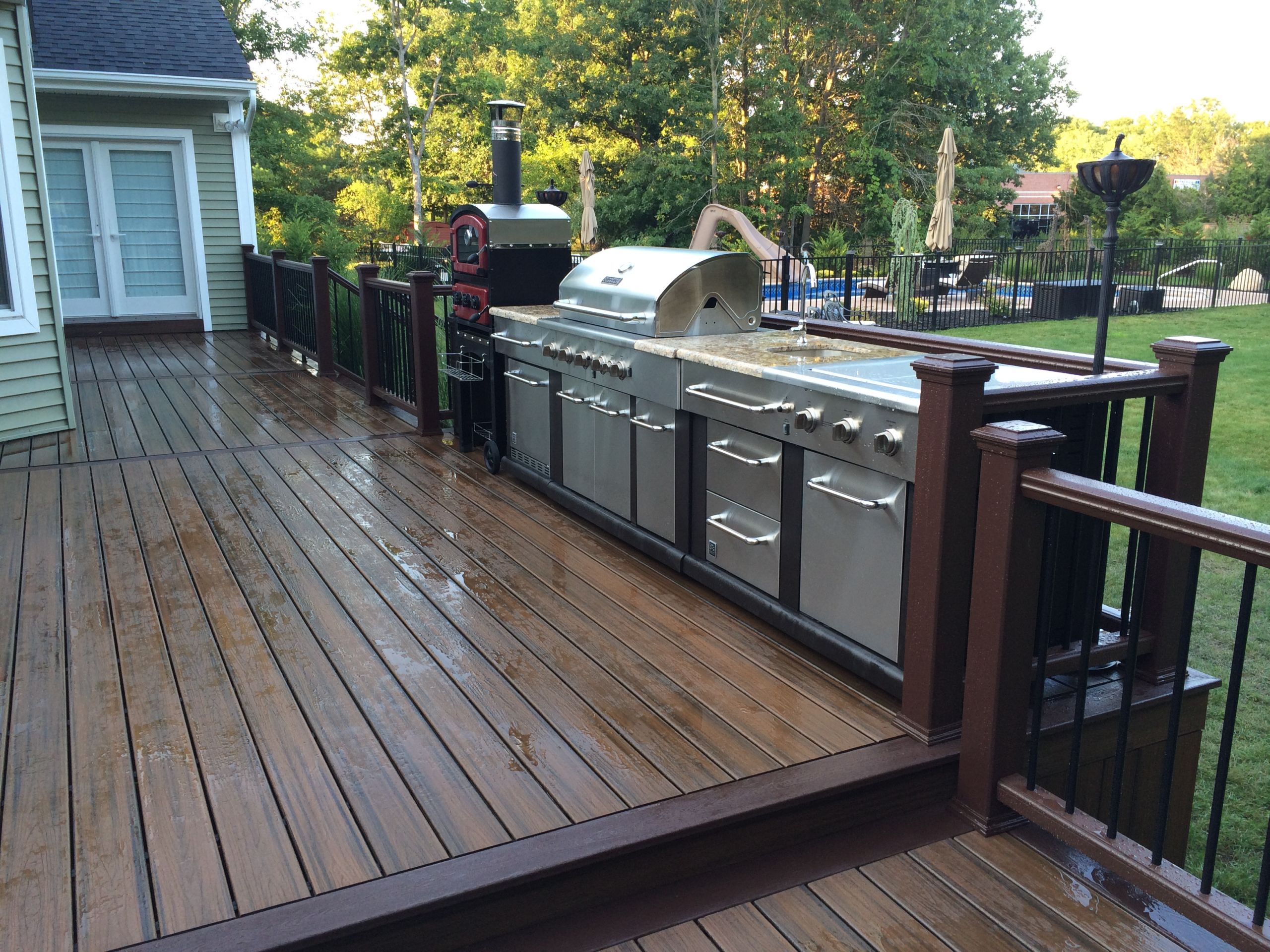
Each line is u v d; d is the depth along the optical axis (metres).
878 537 2.76
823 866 2.25
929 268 14.46
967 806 2.46
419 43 28.64
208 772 2.41
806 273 3.61
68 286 10.52
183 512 4.55
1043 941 1.98
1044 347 11.42
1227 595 5.23
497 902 2.01
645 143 29.16
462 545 4.13
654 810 2.23
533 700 2.79
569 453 4.55
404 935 1.94
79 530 4.30
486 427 5.63
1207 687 2.86
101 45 10.18
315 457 5.62
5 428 5.89
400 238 29.53
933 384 2.40
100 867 2.04
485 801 2.28
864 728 2.64
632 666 3.01
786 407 3.02
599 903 2.12
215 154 10.80
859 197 29.16
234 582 3.69
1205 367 2.72
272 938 1.82
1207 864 1.92
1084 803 2.76
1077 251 16.00
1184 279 18.94
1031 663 2.37
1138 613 2.07
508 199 5.35
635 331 3.88
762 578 3.32
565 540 4.21
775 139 27.75
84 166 10.28
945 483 2.40
